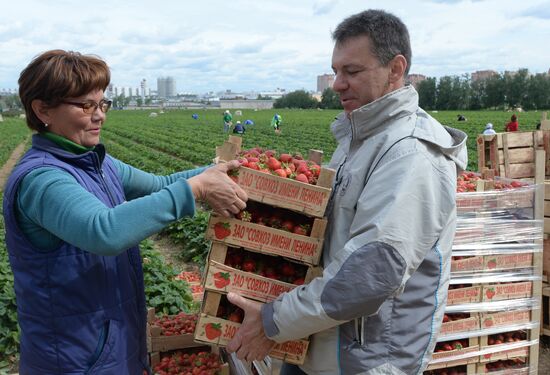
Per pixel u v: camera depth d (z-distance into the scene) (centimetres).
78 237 219
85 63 241
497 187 447
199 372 439
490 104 11006
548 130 631
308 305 242
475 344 412
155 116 10088
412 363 260
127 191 316
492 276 414
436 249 261
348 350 258
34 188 227
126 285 261
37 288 239
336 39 268
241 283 279
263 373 391
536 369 439
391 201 234
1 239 938
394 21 257
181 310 656
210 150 2814
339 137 322
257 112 11662
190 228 1040
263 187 269
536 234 424
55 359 242
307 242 276
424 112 270
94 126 255
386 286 231
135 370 264
